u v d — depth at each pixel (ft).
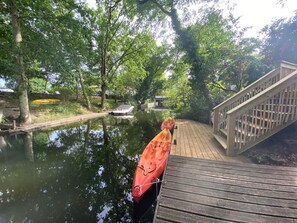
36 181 13.78
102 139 26.91
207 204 7.25
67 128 32.96
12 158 18.54
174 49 41.63
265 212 6.76
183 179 8.96
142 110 75.82
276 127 11.40
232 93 32.24
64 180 14.07
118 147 23.11
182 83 44.98
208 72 31.91
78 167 16.74
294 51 23.97
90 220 9.61
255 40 31.14
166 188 8.28
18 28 27.40
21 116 29.86
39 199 11.34
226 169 9.82
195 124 26.68
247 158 11.80
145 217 10.10
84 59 37.06
